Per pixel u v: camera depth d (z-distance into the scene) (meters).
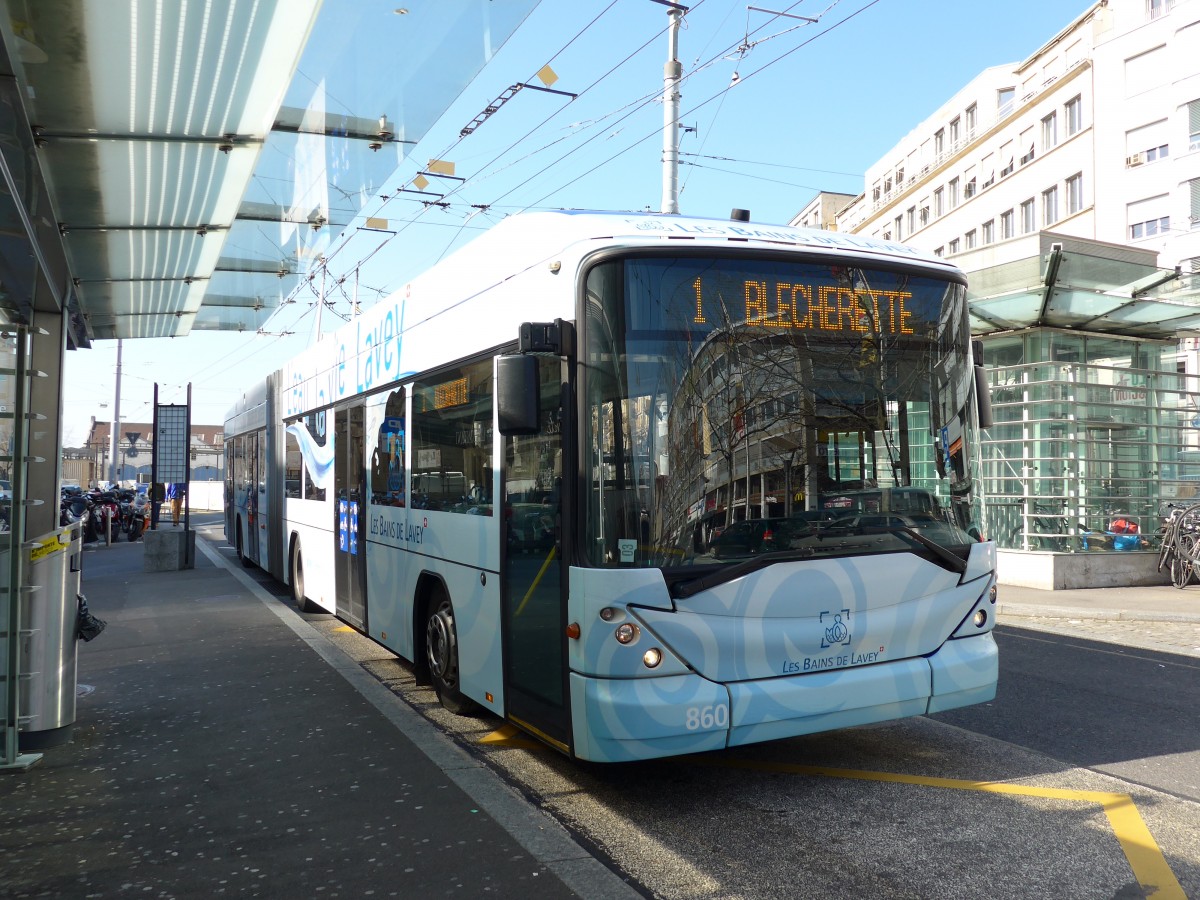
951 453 5.38
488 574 5.80
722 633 4.64
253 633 10.21
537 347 4.74
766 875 4.09
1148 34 36.88
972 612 5.35
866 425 5.12
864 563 5.00
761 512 4.81
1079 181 40.69
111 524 26.30
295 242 10.04
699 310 4.83
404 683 7.93
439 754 5.77
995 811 4.82
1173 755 5.78
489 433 5.84
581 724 4.64
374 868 4.13
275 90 5.29
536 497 5.19
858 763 5.69
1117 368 14.16
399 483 7.60
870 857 4.27
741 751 5.98
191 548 17.58
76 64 4.91
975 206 49.44
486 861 4.18
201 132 5.74
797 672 4.80
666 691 4.54
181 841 4.48
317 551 10.62
